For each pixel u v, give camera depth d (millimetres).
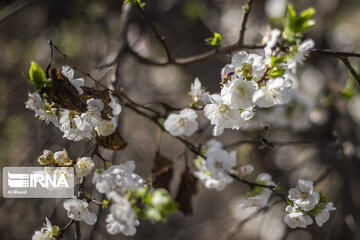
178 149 7211
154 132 7430
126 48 3621
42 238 2400
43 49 6039
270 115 4977
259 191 2918
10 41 6227
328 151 5984
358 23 7711
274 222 6336
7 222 4891
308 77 6562
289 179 6324
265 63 2199
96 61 6098
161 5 6559
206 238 7094
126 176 2334
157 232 6492
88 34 6238
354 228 4215
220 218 7547
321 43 6922
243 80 2156
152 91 7586
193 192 3400
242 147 4996
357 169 6020
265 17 6684
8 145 6074
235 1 7516
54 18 6078
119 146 2809
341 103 5398
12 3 4902
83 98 2330
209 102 2744
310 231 5914
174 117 2799
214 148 3209
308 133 6512
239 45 3004
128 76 7035
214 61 7461
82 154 3623
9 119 6121
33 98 2127
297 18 2111
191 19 6938
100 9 6090
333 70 6355
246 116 2322
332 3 7281
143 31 6023
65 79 2180
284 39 2230
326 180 5762
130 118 7363
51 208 5047
